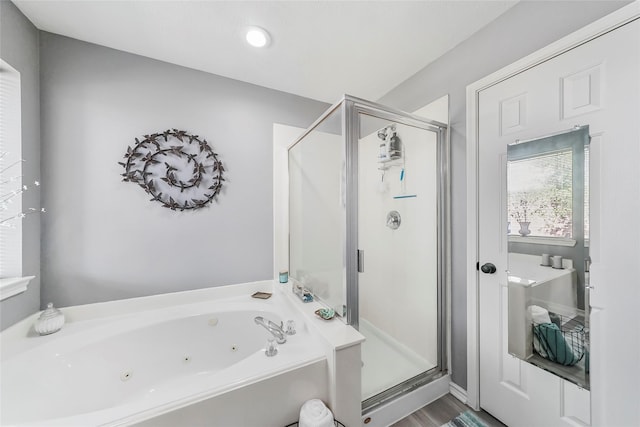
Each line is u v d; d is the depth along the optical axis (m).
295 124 2.29
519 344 1.28
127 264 1.70
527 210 1.25
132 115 1.70
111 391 1.43
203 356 1.72
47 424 0.87
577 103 1.09
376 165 1.54
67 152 1.54
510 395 1.34
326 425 1.05
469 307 1.53
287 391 1.15
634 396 0.94
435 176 1.71
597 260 1.03
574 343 1.09
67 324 1.53
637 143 0.93
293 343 1.35
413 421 1.41
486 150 1.46
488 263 1.45
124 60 1.69
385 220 1.60
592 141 1.04
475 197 1.51
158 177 1.78
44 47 1.49
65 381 1.28
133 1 1.29
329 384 1.22
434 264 1.72
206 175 1.93
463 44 1.59
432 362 1.73
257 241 2.13
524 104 1.28
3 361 1.17
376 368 1.55
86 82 1.58
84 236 1.59
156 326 1.61
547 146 1.17
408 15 1.39
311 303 1.72
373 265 1.55
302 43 1.62
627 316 0.95
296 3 1.31
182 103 1.85
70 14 1.37
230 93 2.02
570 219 1.10
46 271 1.50
